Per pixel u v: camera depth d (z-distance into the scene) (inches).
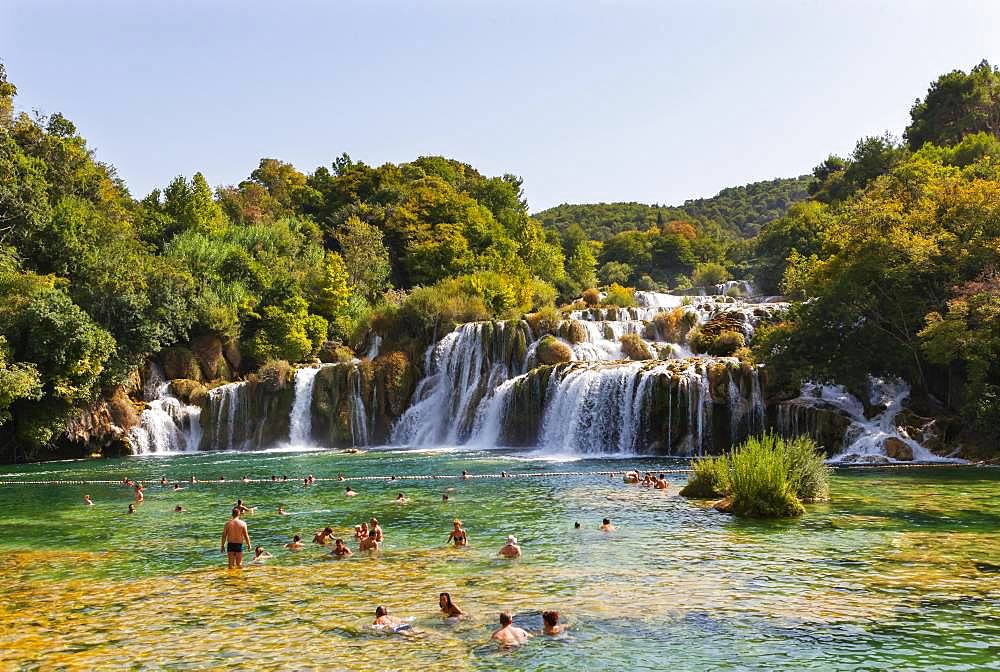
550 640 585.6
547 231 5999.0
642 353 2556.6
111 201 3668.8
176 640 600.7
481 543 955.3
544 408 2253.9
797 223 4165.8
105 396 2472.9
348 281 3878.0
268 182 5816.9
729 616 635.5
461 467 1798.7
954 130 4033.0
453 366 2672.2
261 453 2380.7
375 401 2615.7
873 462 1659.7
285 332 3019.2
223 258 3277.6
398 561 866.1
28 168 2903.5
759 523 1038.4
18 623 652.7
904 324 1879.9
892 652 548.7
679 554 864.9
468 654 560.7
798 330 1920.5
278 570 836.6
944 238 1861.5
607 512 1151.6
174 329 2805.1
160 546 992.2
